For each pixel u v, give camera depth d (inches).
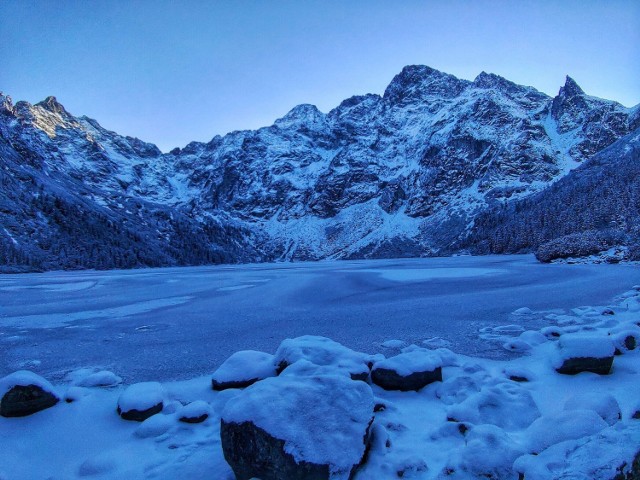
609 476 113.0
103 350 408.5
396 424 211.9
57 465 190.1
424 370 270.8
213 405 246.7
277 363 281.4
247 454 158.2
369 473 164.6
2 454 197.6
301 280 1307.8
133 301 848.9
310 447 154.5
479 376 277.6
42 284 1450.5
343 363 266.8
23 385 239.3
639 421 169.5
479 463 155.6
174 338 459.8
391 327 476.4
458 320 501.7
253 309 677.3
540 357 326.6
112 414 241.8
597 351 274.8
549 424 172.7
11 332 515.2
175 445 201.0
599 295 646.5
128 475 175.3
